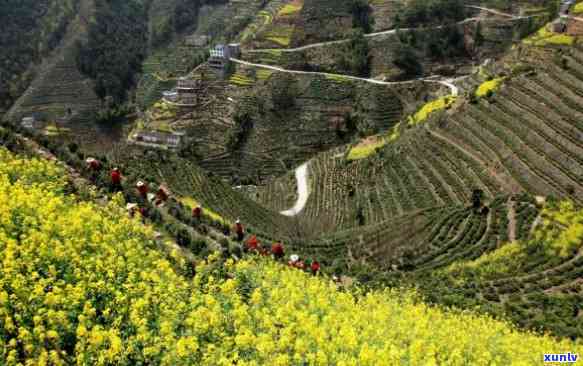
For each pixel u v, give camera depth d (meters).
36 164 31.70
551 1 133.75
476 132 74.94
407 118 103.25
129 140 121.19
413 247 55.66
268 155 116.12
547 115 69.69
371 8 144.25
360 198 80.25
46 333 17.50
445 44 131.38
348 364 18.86
